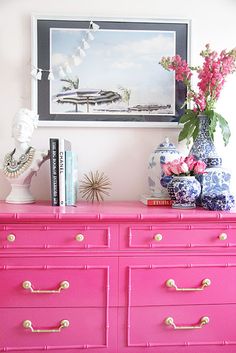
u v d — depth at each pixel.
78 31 1.64
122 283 1.27
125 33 1.66
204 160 1.51
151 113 1.68
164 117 1.68
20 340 1.26
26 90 1.65
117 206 1.46
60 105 1.65
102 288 1.27
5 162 1.50
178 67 1.53
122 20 1.66
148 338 1.29
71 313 1.27
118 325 1.28
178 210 1.35
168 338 1.29
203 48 1.70
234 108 1.72
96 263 1.26
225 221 1.29
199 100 1.53
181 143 1.71
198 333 1.30
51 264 1.25
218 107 1.71
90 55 1.65
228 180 1.46
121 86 1.67
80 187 1.67
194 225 1.29
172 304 1.29
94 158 1.68
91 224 1.26
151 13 1.68
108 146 1.68
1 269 1.24
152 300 1.28
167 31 1.67
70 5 1.65
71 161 1.44
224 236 1.29
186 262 1.29
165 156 1.52
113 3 1.66
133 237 1.27
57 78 1.65
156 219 1.25
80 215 1.22
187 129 1.56
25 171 1.46
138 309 1.28
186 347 1.30
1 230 1.23
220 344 1.31
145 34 1.67
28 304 1.25
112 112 1.67
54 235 1.25
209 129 1.53
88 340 1.27
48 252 1.25
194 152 1.54
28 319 1.25
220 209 1.34
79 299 1.26
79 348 1.27
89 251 1.26
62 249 1.25
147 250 1.27
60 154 1.42
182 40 1.68
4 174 1.50
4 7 1.62
